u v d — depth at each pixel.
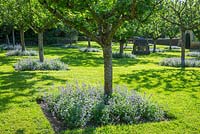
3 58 21.14
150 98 8.73
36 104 8.05
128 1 6.09
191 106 8.23
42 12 13.70
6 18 19.83
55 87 10.35
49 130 6.20
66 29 35.97
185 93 10.09
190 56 27.55
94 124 6.64
